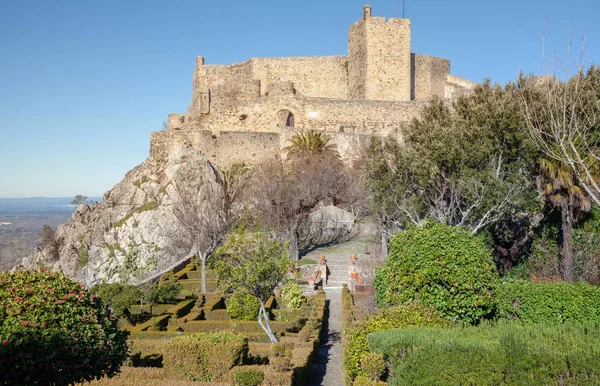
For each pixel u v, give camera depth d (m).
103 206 57.16
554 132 19.83
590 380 10.92
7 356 8.66
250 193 44.34
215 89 61.25
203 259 35.28
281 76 63.94
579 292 16.69
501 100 25.36
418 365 12.23
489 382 11.63
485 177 24.72
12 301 9.30
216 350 15.34
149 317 26.53
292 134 54.09
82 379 9.69
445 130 26.19
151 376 14.88
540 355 11.41
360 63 59.41
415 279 16.47
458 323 15.86
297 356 18.44
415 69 61.75
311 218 46.34
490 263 16.78
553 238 27.86
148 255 47.12
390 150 28.81
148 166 57.50
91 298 10.52
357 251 41.59
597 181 24.06
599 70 23.47
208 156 53.38
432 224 18.78
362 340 15.41
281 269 22.22
